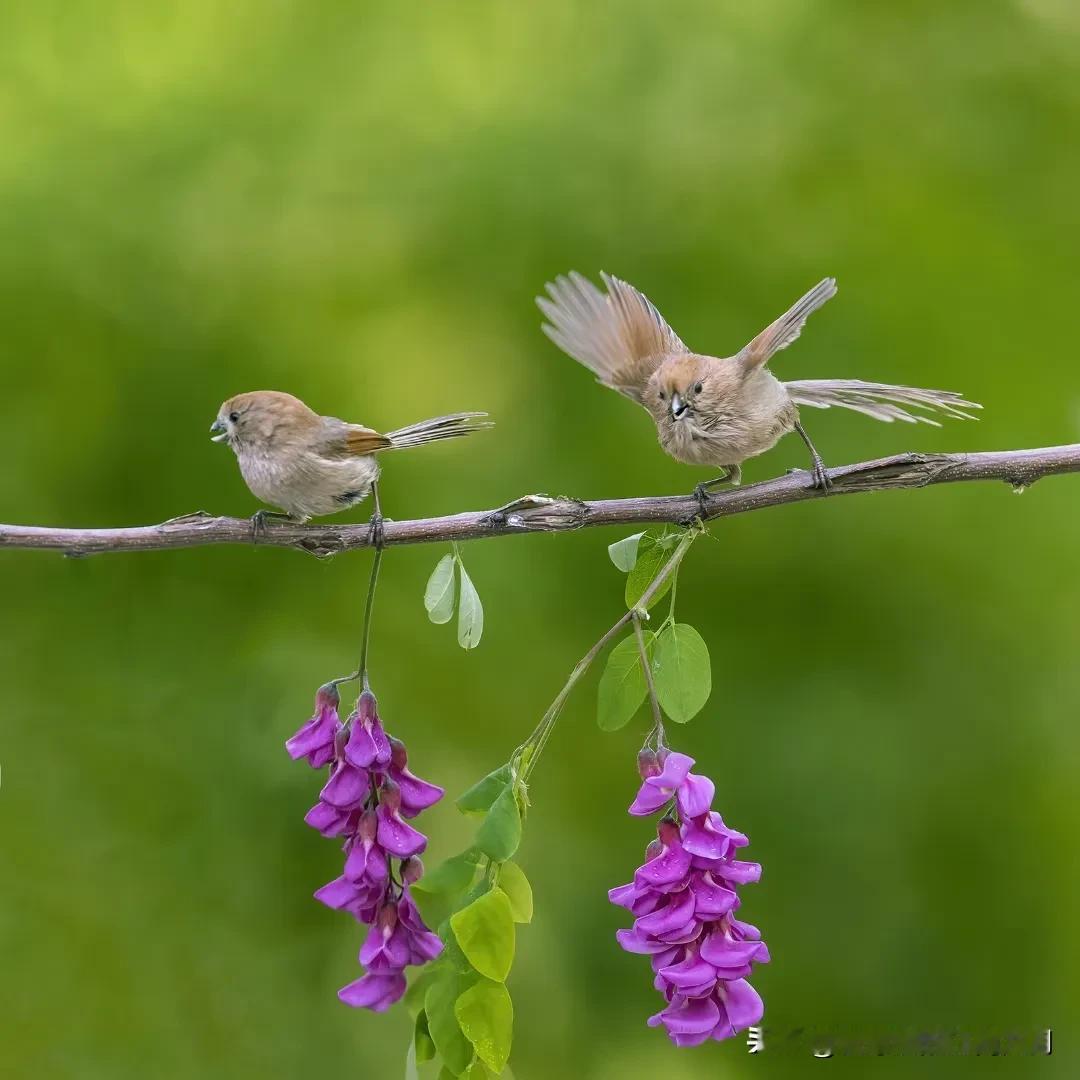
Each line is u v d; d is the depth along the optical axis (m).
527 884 5.06
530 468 13.74
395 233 14.39
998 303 14.41
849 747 13.66
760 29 15.33
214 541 6.15
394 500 13.63
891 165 14.84
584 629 13.68
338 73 15.17
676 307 14.16
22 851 12.96
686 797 4.93
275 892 13.06
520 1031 12.48
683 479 13.64
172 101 14.88
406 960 5.07
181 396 13.82
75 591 13.66
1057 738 13.84
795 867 13.54
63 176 14.26
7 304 13.72
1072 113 15.12
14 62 14.83
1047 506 14.04
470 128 14.77
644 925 4.82
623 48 15.20
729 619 14.05
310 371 13.91
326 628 13.69
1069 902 13.63
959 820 13.71
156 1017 12.64
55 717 13.41
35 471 13.61
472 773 13.24
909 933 13.48
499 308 14.23
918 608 14.02
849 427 13.99
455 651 13.56
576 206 14.37
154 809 13.24
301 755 5.29
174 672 13.64
